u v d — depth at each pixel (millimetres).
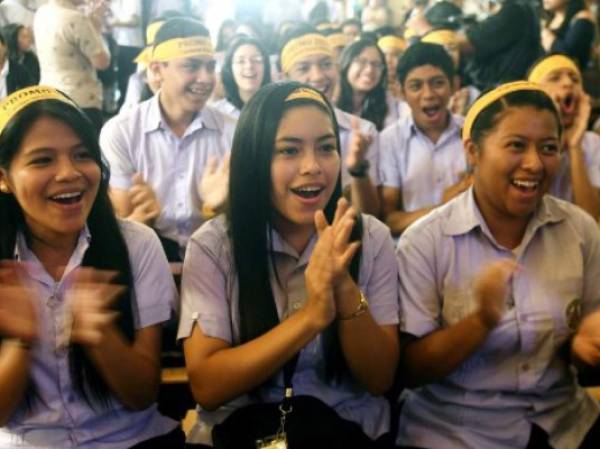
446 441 1340
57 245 1269
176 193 2352
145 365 1280
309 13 6031
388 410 1405
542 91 1322
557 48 3738
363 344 1234
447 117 2568
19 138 1173
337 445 1254
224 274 1319
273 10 5684
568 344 1361
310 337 1172
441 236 1370
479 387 1343
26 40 3877
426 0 5117
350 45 3207
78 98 3369
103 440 1290
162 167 2348
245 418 1286
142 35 4957
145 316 1318
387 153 2572
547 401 1360
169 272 1380
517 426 1338
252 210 1294
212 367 1234
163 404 1897
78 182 1200
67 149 1195
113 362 1217
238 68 3051
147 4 4926
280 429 1257
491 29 3719
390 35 4227
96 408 1274
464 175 2393
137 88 3865
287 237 1345
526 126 1278
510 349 1333
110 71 4379
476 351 1329
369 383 1286
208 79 2324
